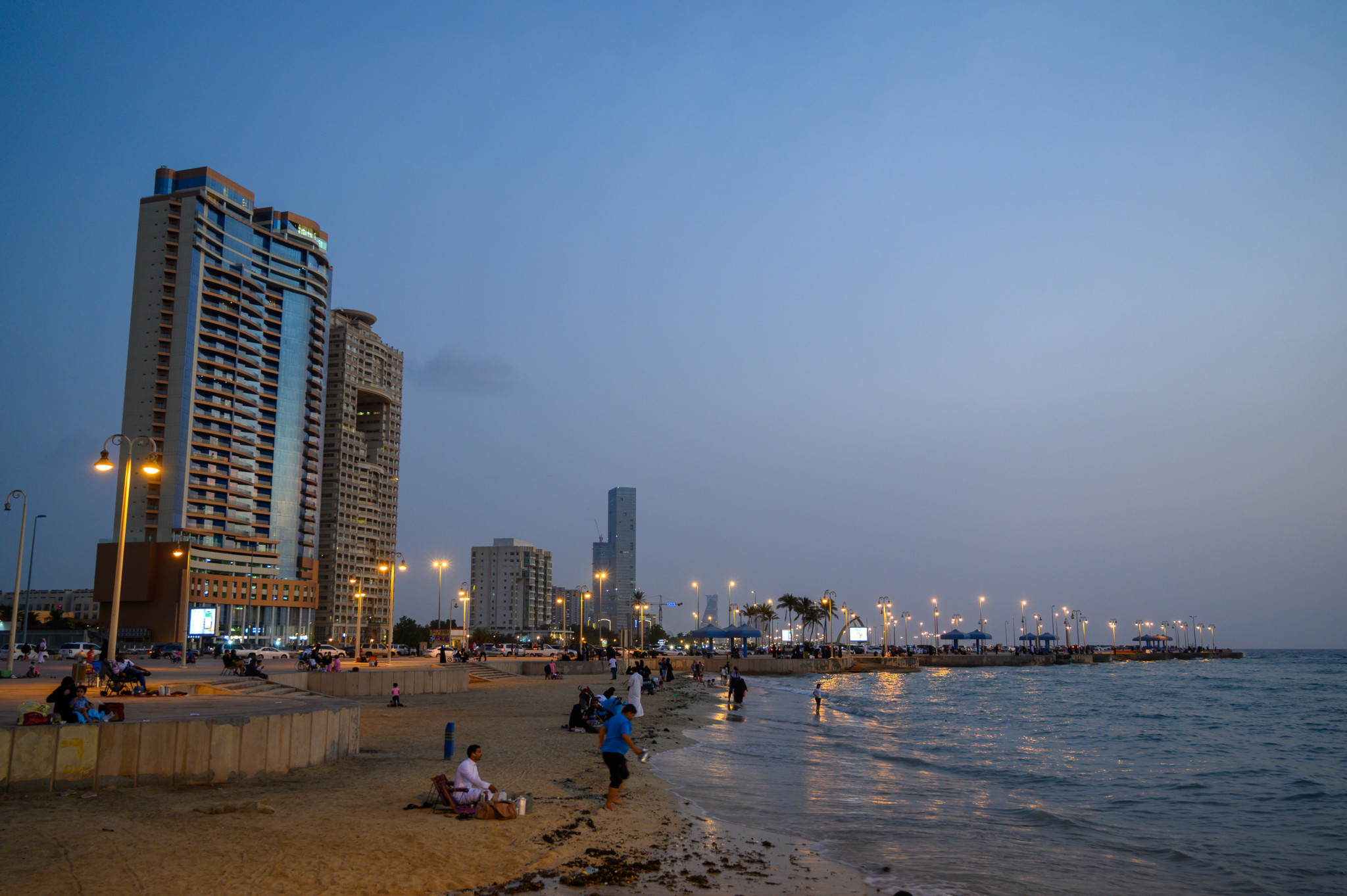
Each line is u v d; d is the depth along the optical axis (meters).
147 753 16.05
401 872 11.94
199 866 11.60
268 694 31.27
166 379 149.75
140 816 13.86
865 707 57.62
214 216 160.00
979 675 113.31
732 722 41.53
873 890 13.23
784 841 16.00
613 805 17.27
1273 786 26.62
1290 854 17.69
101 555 140.12
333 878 11.47
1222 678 111.12
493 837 14.05
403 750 24.03
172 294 152.50
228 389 157.75
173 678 41.94
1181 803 23.70
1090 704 62.75
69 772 15.36
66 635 139.25
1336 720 50.69
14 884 10.56
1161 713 55.78
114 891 10.53
